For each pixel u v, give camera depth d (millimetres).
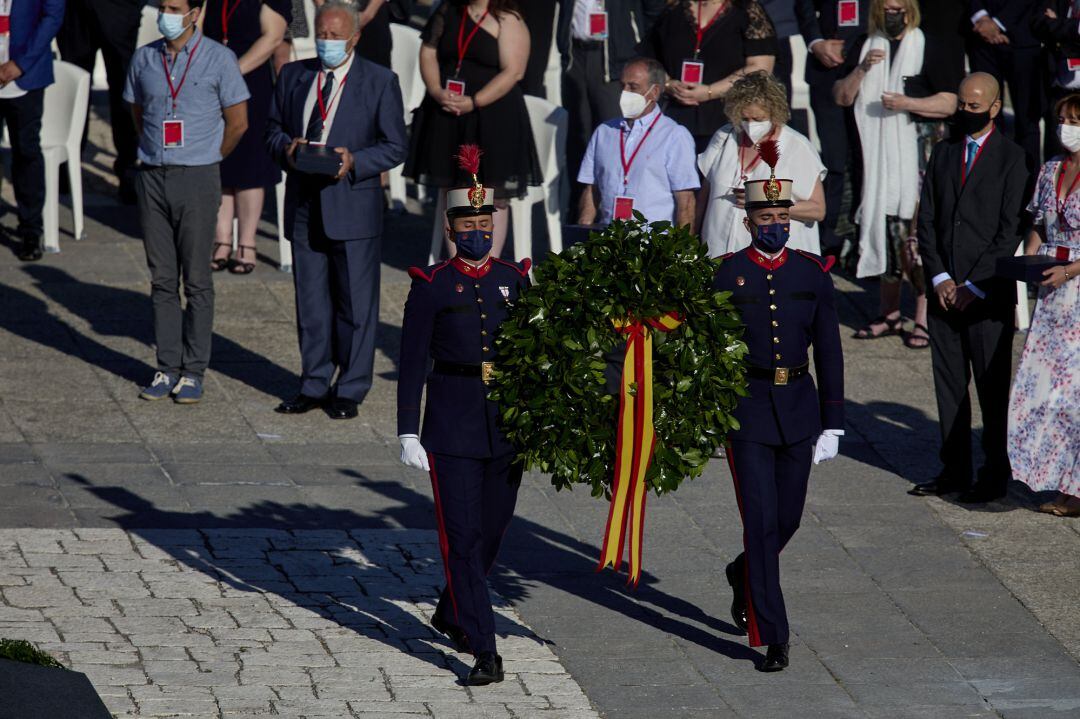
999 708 17859
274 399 28703
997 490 24719
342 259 27453
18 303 32969
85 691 16688
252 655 18422
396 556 21984
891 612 20609
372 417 28078
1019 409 23984
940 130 31766
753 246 19203
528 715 17234
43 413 27266
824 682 18469
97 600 19797
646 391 18094
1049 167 23703
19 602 19578
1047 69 33500
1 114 35031
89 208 40250
